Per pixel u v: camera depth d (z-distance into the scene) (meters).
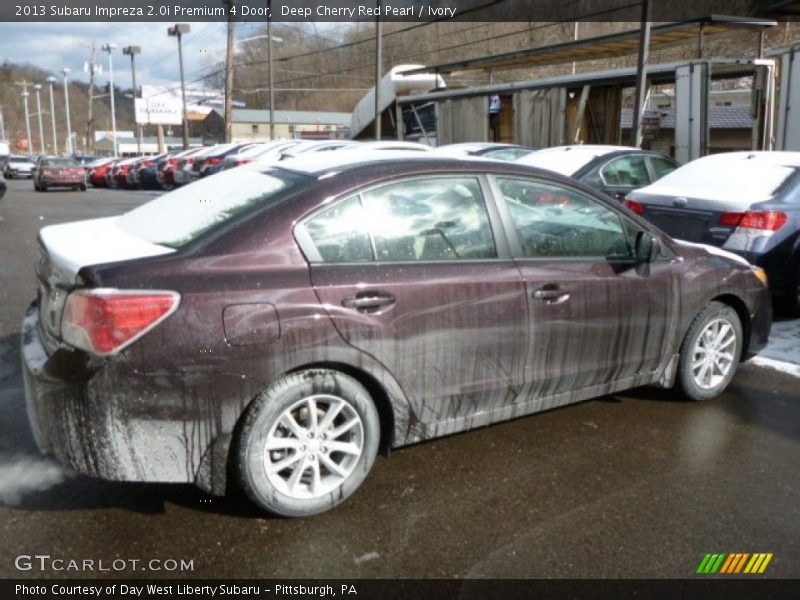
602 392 4.32
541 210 4.01
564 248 4.06
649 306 4.34
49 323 3.22
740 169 7.14
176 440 3.02
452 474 3.80
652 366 4.50
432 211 3.65
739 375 5.38
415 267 3.51
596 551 3.11
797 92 12.92
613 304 4.15
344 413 3.38
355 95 63.41
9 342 5.83
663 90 27.84
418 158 3.81
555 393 4.09
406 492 3.60
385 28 34.47
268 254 3.21
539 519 3.36
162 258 3.09
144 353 2.92
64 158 30.92
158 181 26.67
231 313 3.05
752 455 4.05
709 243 6.64
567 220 4.09
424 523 3.32
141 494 3.52
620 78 15.59
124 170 31.16
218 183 3.95
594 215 4.20
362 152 4.12
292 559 3.03
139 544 3.11
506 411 3.93
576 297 3.99
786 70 13.16
